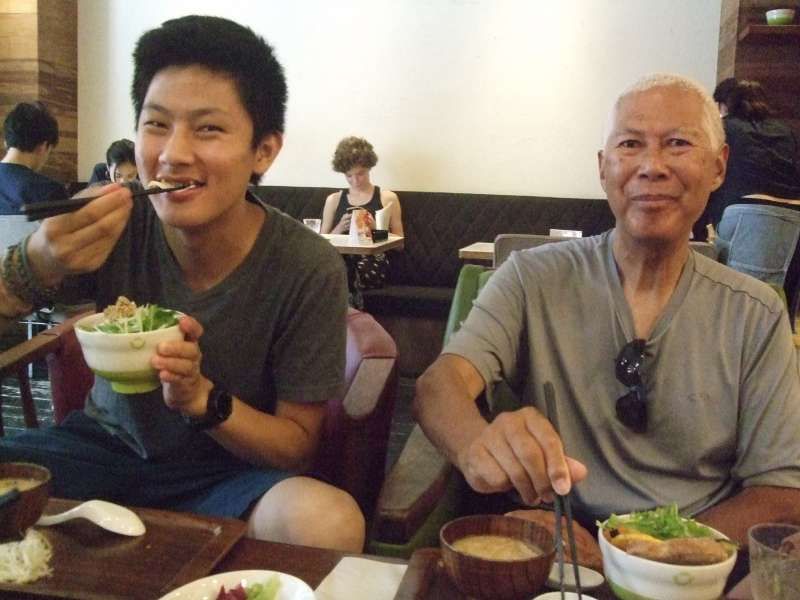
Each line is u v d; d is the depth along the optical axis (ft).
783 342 4.48
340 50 17.31
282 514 3.80
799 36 13.98
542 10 16.35
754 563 2.50
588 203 16.30
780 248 11.25
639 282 4.61
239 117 3.95
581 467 3.09
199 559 2.96
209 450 4.51
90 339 3.26
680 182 4.31
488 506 5.03
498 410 5.10
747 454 4.45
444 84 16.94
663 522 2.97
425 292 15.75
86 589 2.76
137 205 4.54
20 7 17.17
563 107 16.51
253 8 17.61
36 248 3.28
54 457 4.49
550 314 4.75
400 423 11.96
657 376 4.51
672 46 16.03
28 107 12.64
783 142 12.59
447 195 16.98
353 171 16.35
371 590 2.85
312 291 4.40
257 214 4.48
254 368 4.50
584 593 2.88
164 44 3.90
